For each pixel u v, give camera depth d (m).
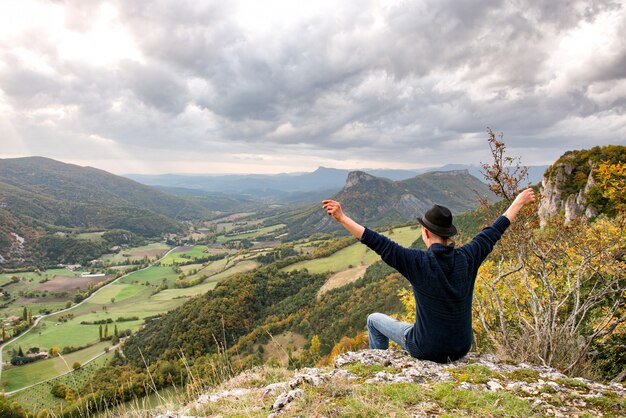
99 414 4.45
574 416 2.99
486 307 7.32
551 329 5.21
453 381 3.71
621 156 39.53
